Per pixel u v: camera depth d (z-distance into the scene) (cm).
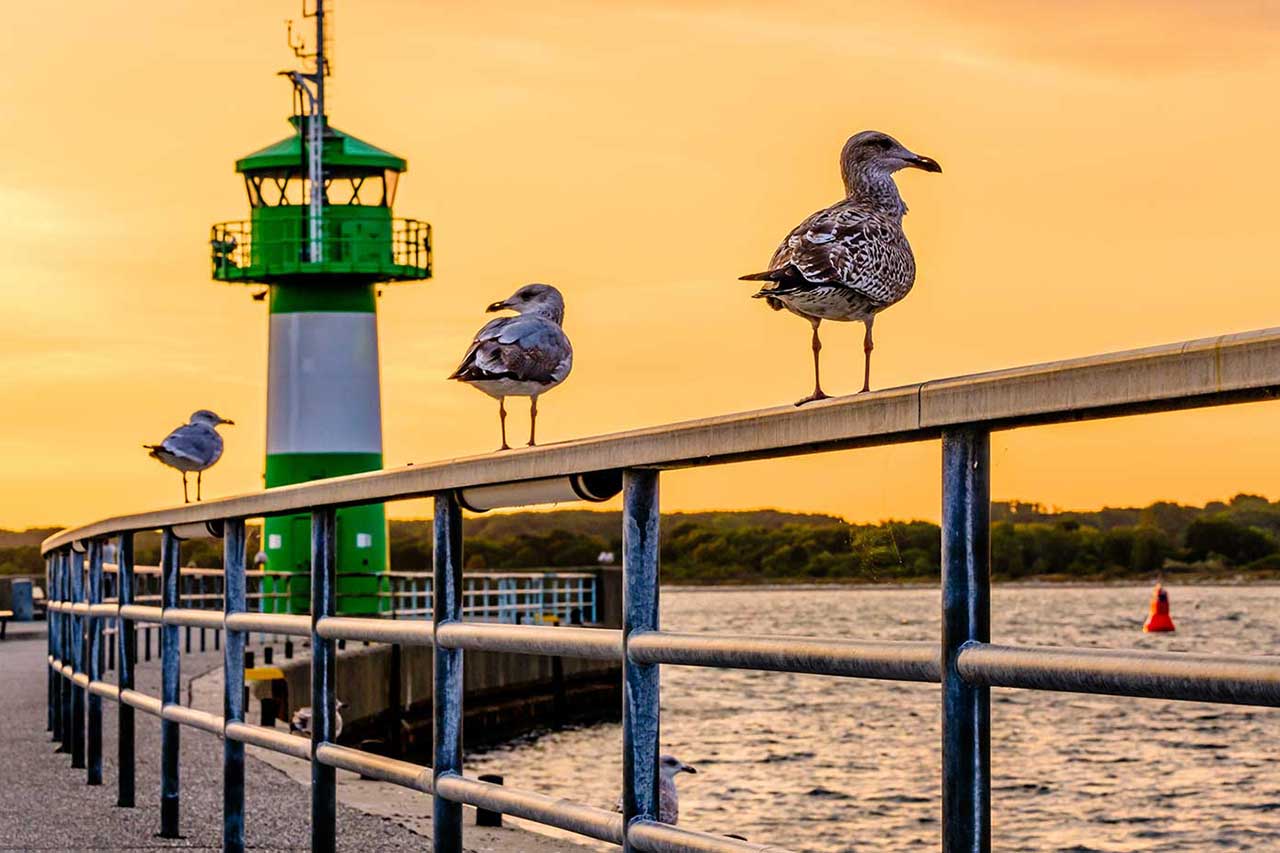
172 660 1082
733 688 6575
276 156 4184
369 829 1213
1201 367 311
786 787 3788
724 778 3975
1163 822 3331
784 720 5359
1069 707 5459
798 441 421
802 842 3059
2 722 1991
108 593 2947
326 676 769
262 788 1413
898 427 386
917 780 3884
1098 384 333
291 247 4197
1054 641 10144
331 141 4194
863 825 3278
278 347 4303
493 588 5128
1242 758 4247
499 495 595
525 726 4700
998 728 4938
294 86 4159
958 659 374
